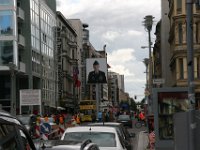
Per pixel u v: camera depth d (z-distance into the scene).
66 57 100.94
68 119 46.53
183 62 61.59
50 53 81.50
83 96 129.12
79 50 128.00
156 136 17.86
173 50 66.31
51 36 82.88
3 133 4.82
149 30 37.78
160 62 90.19
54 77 84.25
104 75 42.09
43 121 29.61
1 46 61.38
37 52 71.44
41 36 74.81
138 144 29.38
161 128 17.91
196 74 59.25
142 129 54.06
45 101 74.75
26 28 67.50
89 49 146.88
